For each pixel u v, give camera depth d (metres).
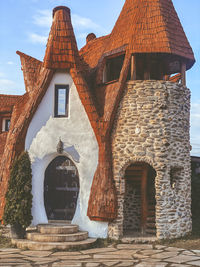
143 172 12.91
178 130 12.62
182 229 12.31
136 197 14.36
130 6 14.50
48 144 12.80
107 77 14.52
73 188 12.84
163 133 12.12
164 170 11.91
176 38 13.23
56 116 13.05
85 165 12.48
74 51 13.27
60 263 8.66
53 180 13.03
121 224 11.84
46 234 11.03
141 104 12.32
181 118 12.82
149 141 12.05
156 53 12.73
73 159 12.66
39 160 12.77
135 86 12.48
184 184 12.76
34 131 12.96
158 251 10.16
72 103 12.96
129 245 11.12
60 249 10.30
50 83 13.17
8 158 12.86
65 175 12.99
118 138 12.37
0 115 17.22
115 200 11.80
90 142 12.56
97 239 11.56
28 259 9.10
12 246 10.84
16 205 11.48
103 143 12.30
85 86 12.87
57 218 12.77
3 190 12.73
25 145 12.89
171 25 13.42
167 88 12.48
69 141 12.73
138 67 14.38
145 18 13.44
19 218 11.34
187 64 13.96
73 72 12.98
